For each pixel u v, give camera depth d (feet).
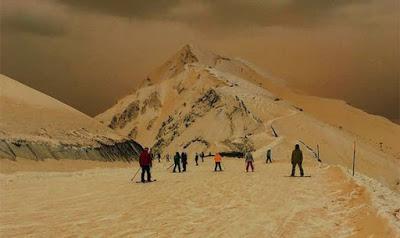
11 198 75.66
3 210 61.72
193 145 655.76
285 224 49.42
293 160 114.52
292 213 56.65
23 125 366.22
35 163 311.27
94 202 69.62
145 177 122.52
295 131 611.06
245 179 107.34
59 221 52.80
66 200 72.64
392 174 559.38
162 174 136.98
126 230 47.26
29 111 402.11
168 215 56.29
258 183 95.96
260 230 46.37
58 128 389.39
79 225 50.29
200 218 53.78
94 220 53.31
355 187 77.41
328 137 606.14
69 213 58.80
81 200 72.38
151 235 44.80
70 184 103.45
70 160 344.69
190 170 164.45
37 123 381.60
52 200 72.74
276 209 59.98
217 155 153.69
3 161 290.56
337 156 575.38
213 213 57.31
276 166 183.83
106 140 409.69
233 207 62.13
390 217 44.47
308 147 545.44
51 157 332.60
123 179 118.83
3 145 306.96
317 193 77.15
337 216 54.19
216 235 44.27
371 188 75.10
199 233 45.34
